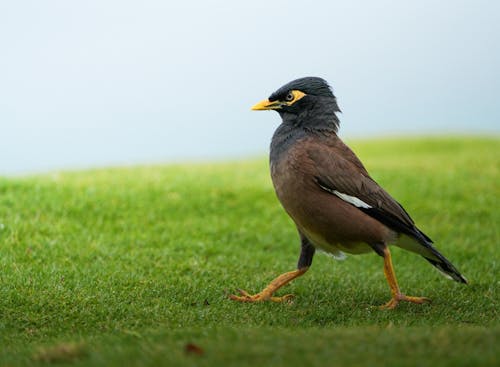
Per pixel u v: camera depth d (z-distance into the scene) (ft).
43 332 31.65
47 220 52.85
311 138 37.11
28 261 44.65
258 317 34.27
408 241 37.42
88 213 55.36
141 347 25.27
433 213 62.03
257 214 59.93
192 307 36.60
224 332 27.40
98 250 47.47
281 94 38.17
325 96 38.14
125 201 58.54
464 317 35.17
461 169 78.54
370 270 48.11
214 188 64.69
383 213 35.94
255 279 43.14
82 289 38.58
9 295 36.37
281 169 36.45
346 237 36.04
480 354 22.39
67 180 65.05
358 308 36.91
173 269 44.45
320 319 34.40
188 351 23.54
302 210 36.06
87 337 29.60
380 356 22.48
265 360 22.18
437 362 21.66
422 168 79.82
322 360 22.06
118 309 34.96
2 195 56.90
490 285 42.73
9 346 28.91
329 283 42.83
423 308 36.88
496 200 65.26
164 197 61.11
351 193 35.60
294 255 50.75
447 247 52.80
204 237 52.90
